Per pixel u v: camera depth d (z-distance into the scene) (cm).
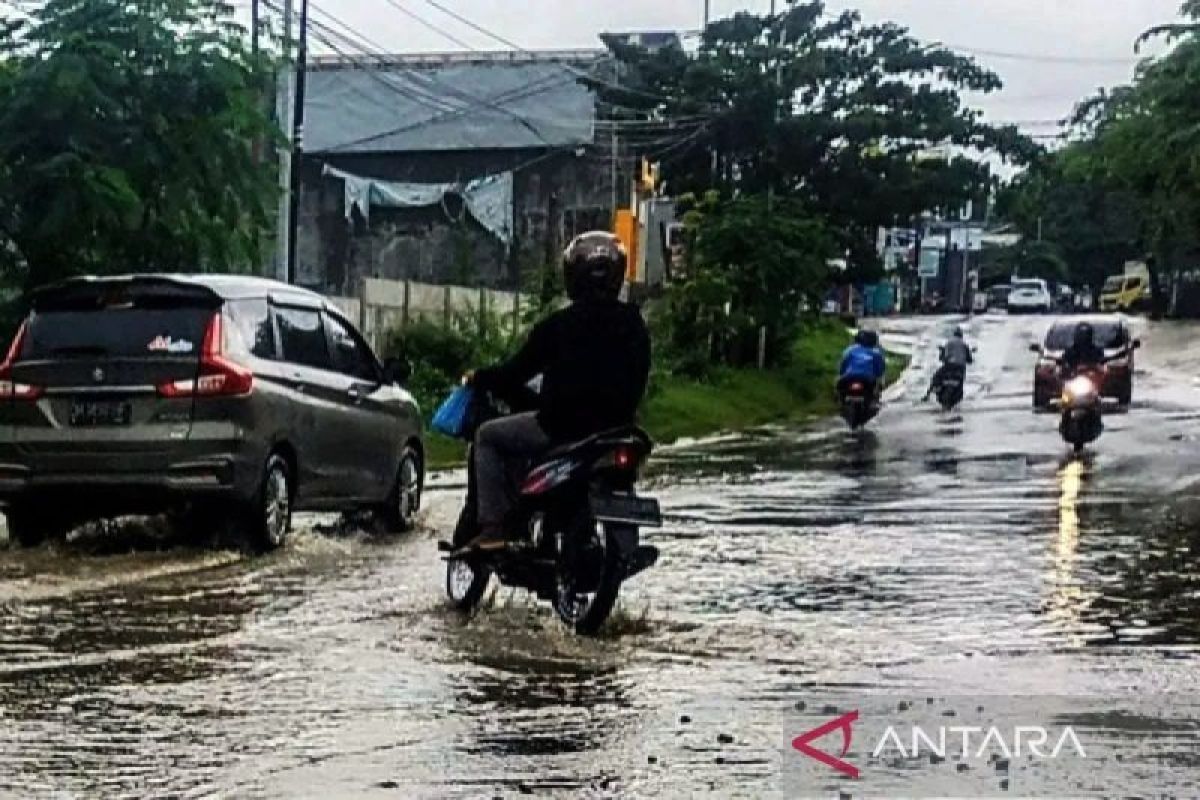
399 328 3666
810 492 2359
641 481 2558
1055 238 13312
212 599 1398
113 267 2345
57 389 1623
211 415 1614
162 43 2297
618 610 1336
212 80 2306
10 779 835
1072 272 13362
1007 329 8762
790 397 5375
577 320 1270
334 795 807
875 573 1548
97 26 2270
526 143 6919
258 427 1642
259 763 865
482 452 1295
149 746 901
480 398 1330
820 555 1673
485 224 6625
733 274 5462
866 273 7019
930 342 7875
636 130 6875
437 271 6625
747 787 820
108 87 2236
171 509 1658
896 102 6862
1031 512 2066
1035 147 6925
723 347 5569
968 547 1733
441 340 3619
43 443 1622
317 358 1812
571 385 1252
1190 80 3372
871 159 6862
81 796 807
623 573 1209
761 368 5597
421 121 7075
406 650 1171
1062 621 1295
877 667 1114
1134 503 2162
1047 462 2842
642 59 7019
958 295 13738
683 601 1385
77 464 1616
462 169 6988
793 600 1394
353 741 911
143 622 1286
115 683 1061
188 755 882
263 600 1392
